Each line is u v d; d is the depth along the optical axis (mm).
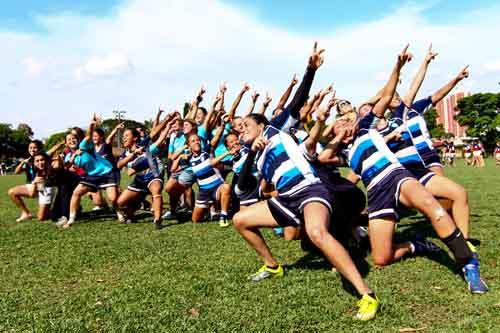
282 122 4969
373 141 5176
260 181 7328
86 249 7051
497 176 18406
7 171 60031
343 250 4156
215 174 8930
